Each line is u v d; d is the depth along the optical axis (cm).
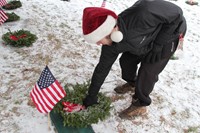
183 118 382
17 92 379
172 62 542
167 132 352
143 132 345
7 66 435
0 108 345
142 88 322
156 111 386
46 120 334
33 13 663
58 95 286
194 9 1002
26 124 325
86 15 242
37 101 286
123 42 261
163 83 459
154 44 289
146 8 265
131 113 357
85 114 317
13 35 506
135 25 260
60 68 452
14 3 680
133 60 343
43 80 283
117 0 938
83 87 356
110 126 343
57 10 712
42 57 477
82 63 479
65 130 315
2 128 316
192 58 578
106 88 415
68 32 593
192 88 461
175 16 275
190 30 765
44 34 564
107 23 238
